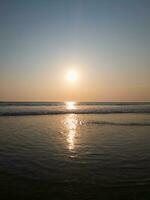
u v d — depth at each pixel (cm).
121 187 834
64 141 1711
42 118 3625
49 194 777
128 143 1650
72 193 784
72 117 3906
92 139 1805
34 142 1658
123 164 1120
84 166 1084
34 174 965
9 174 961
